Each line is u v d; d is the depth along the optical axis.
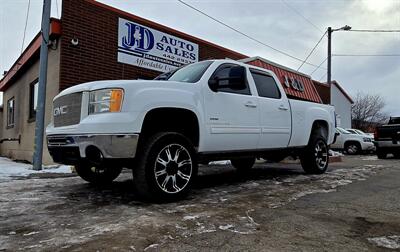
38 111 7.10
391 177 6.50
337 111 26.27
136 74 9.02
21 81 12.52
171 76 5.09
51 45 8.10
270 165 8.89
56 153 4.20
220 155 4.82
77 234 2.76
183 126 4.44
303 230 2.95
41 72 7.20
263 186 5.16
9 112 14.78
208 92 4.55
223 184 5.36
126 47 8.80
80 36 7.91
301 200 4.14
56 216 3.31
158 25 9.59
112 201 3.99
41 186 5.02
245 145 5.07
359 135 18.33
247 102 5.08
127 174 6.55
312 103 6.80
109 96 3.69
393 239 2.76
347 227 3.06
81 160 3.86
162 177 3.90
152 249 2.46
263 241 2.65
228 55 11.97
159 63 9.60
